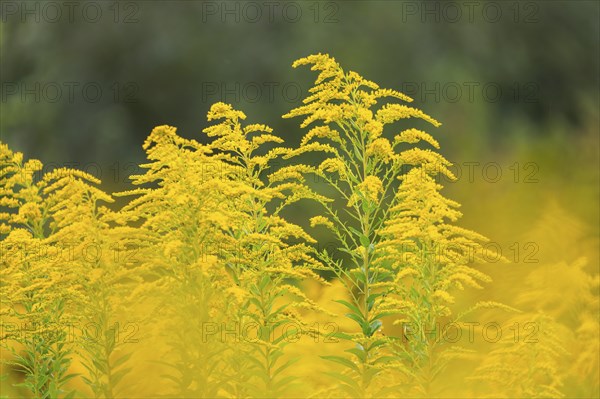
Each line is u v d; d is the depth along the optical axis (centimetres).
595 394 995
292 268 927
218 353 873
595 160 1662
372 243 942
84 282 873
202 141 2725
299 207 2186
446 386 905
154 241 905
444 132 2675
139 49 2777
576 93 3120
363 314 930
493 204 1462
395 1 2862
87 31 2819
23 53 2891
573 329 1070
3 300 920
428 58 2839
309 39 2738
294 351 1002
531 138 2741
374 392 924
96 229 870
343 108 967
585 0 3231
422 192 905
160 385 924
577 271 1081
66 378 926
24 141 2788
